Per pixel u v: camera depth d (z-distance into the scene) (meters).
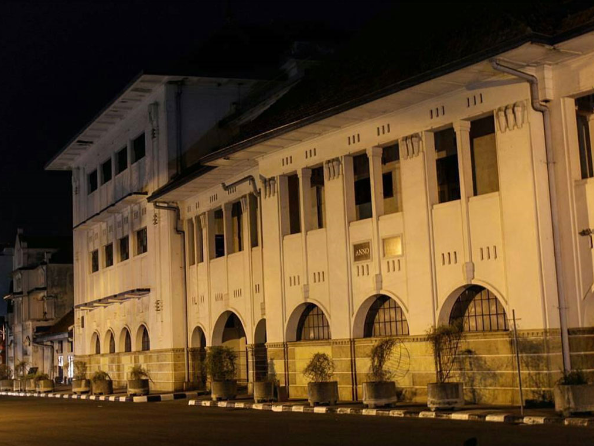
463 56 21.69
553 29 20.41
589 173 21.56
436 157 25.47
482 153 24.08
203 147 40.66
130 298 45.22
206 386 38.66
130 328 45.56
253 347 33.56
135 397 36.38
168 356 39.97
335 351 27.77
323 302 28.47
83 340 53.97
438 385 21.36
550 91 21.36
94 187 52.91
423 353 24.48
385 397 23.22
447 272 23.84
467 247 23.20
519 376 19.22
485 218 22.84
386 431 17.58
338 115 25.83
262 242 32.62
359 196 28.62
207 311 37.78
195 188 37.22
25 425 24.05
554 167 21.38
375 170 26.47
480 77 22.39
